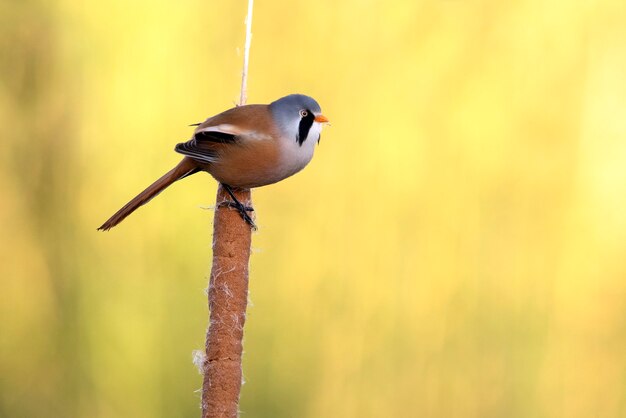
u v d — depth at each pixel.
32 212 11.87
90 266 11.77
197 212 11.90
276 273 11.77
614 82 12.66
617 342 11.99
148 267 11.73
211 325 6.98
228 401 6.79
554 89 12.54
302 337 11.62
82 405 11.41
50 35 12.00
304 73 12.16
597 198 12.41
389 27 12.32
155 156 11.89
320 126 8.38
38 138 11.95
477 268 11.99
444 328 11.78
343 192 12.02
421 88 12.27
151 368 11.48
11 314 11.62
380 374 11.60
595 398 11.77
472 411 11.62
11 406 11.40
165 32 12.01
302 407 11.47
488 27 12.58
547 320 11.96
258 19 12.21
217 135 7.95
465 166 12.23
